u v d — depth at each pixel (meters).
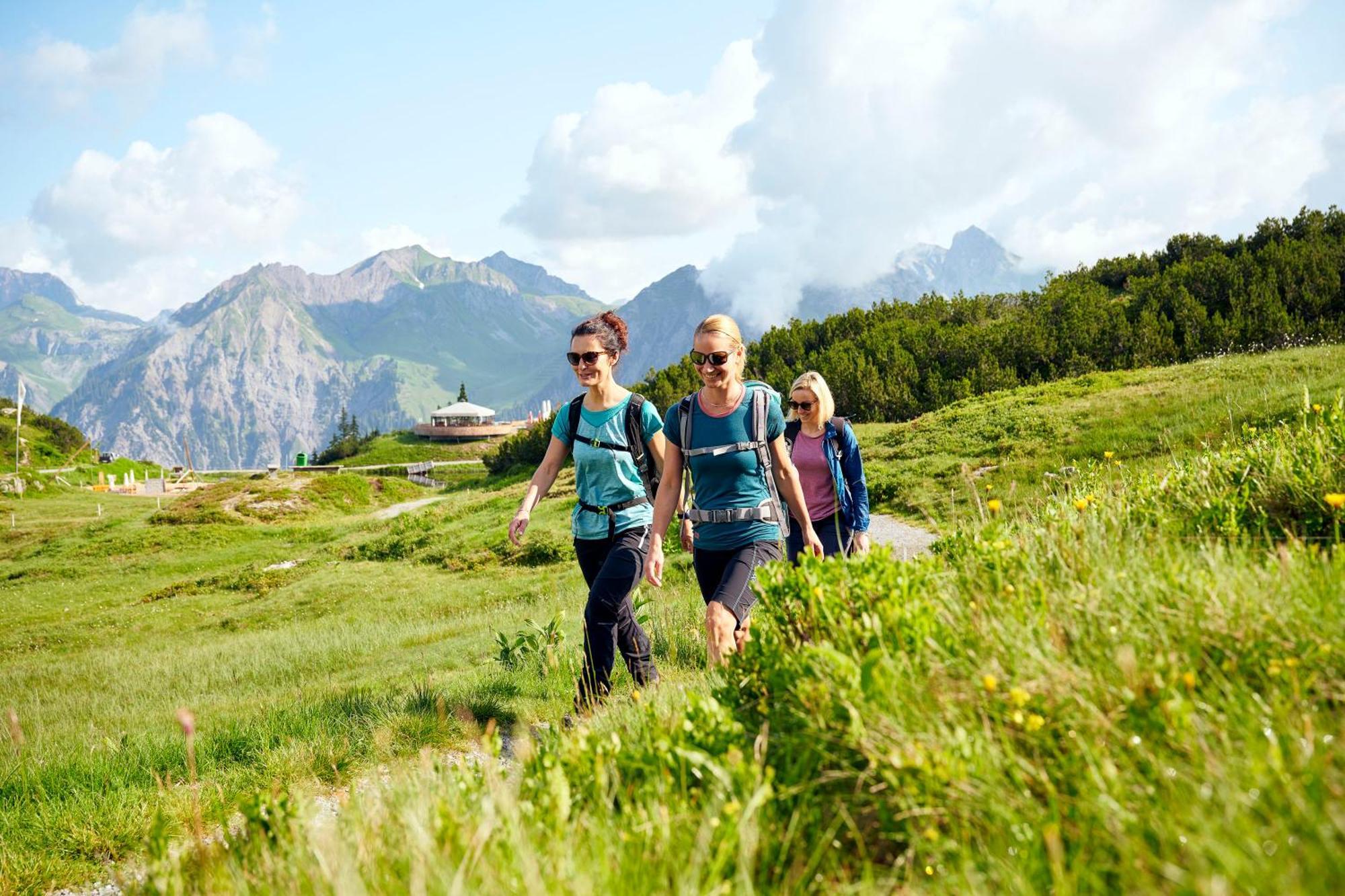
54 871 4.32
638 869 1.86
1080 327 36.66
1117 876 1.62
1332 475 3.75
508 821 2.07
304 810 2.69
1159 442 16.75
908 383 38.38
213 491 55.59
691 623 8.33
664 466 4.85
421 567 26.05
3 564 41.38
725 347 4.41
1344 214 46.00
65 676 16.19
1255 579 2.48
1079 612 2.49
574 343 5.33
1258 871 1.36
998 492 16.14
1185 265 40.75
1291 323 31.89
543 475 5.55
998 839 1.78
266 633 19.84
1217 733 1.82
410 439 138.50
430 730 5.84
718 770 2.13
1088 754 1.79
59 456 94.62
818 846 1.91
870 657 2.33
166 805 4.80
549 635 8.24
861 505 5.68
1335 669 1.99
